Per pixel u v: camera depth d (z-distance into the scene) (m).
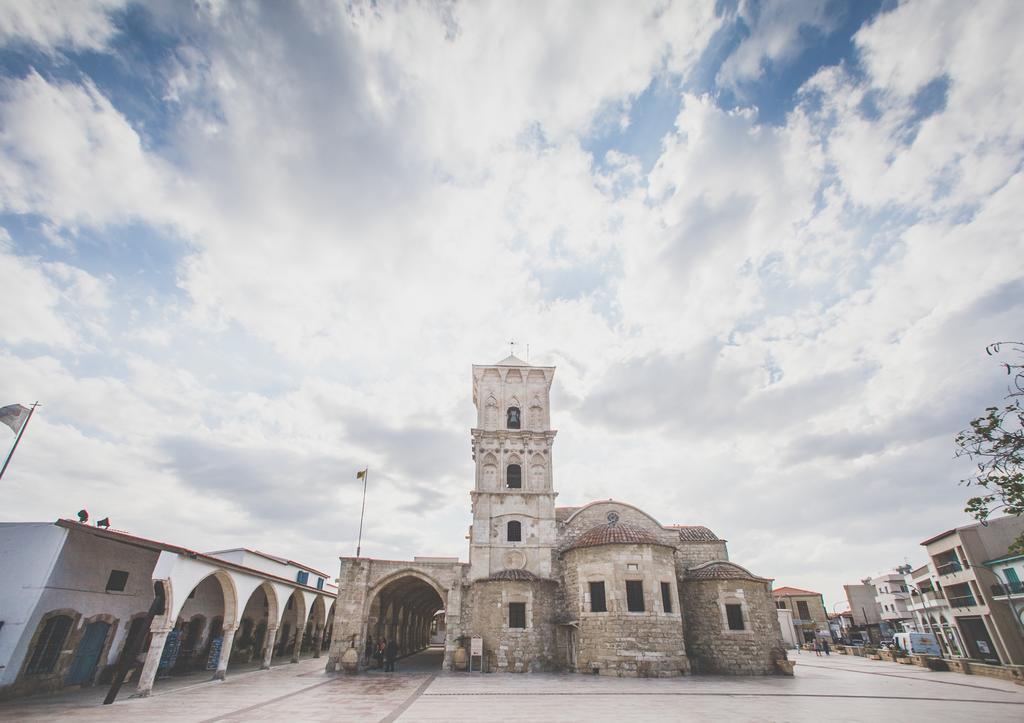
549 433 40.78
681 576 34.25
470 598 34.62
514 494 38.09
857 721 15.88
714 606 32.03
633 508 39.12
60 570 20.72
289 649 44.88
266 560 35.16
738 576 32.53
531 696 21.52
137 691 20.58
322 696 21.52
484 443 40.31
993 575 34.84
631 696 21.47
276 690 23.28
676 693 22.30
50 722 15.25
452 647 32.84
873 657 46.19
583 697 21.20
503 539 36.78
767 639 31.69
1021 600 32.81
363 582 34.53
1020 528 36.19
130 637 24.83
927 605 44.81
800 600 78.31
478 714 17.33
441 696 21.56
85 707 17.88
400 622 44.94
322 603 46.16
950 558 39.53
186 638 29.77
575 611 32.19
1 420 20.62
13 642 18.83
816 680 27.58
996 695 21.81
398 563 35.38
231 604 27.14
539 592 33.38
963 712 17.56
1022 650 32.91
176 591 22.17
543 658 31.88
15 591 19.64
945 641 42.56
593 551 32.00
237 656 35.59
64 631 21.22
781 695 21.75
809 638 74.56
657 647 28.98
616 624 29.64
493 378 43.56
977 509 10.56
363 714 17.34
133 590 25.08
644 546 31.23
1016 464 9.98
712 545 37.97
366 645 33.62
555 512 41.47
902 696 21.50
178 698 20.38
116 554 24.05
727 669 30.41
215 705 18.86
